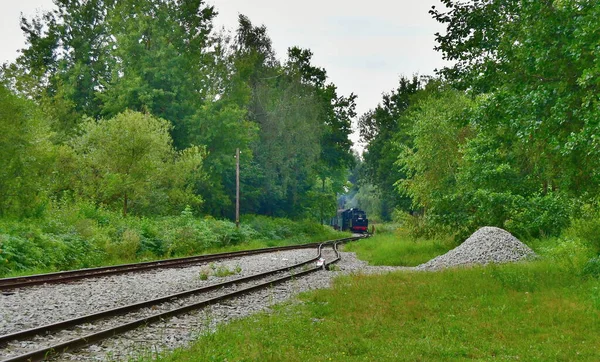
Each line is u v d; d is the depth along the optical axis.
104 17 53.53
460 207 26.12
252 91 59.94
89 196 31.22
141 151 32.00
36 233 19.97
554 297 11.41
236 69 53.88
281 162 57.72
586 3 13.62
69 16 52.91
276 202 62.97
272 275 17.69
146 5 49.06
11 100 23.84
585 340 8.20
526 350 7.61
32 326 8.89
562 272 14.61
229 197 54.97
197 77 51.06
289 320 9.69
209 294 13.06
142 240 25.89
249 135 54.38
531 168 24.09
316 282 15.85
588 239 16.20
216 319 9.93
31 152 24.53
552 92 14.59
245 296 12.89
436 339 8.30
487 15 18.09
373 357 7.23
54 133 27.95
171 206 36.78
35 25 53.53
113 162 31.45
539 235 24.08
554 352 7.42
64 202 26.53
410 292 12.38
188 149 38.50
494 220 24.11
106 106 45.44
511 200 23.23
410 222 28.95
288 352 7.32
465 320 9.59
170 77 47.47
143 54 47.59
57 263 19.28
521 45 16.14
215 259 23.69
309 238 50.06
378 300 11.45
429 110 35.69
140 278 15.88
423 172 34.75
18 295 12.03
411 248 27.80
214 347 7.61
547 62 14.57
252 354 7.11
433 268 18.75
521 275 13.83
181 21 52.56
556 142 13.89
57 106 42.09
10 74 25.39
